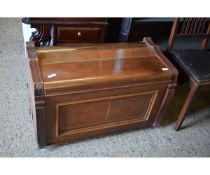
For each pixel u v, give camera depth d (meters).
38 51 1.23
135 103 1.35
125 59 1.31
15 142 1.37
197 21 1.61
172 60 1.57
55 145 1.39
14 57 2.04
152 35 1.84
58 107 1.15
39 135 1.23
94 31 1.59
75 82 1.10
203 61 1.52
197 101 1.90
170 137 1.57
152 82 1.26
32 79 1.06
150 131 1.58
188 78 1.43
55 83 1.07
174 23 1.55
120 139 1.49
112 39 1.94
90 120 1.31
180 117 1.55
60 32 1.53
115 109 1.32
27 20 1.41
